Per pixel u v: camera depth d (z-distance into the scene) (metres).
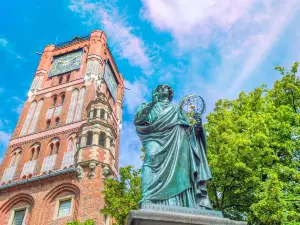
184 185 5.78
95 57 47.66
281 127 13.66
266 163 12.84
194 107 6.96
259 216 10.71
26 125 41.62
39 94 45.69
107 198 16.66
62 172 30.61
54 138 38.09
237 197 13.19
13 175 35.41
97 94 39.75
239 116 15.34
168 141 6.21
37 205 29.48
